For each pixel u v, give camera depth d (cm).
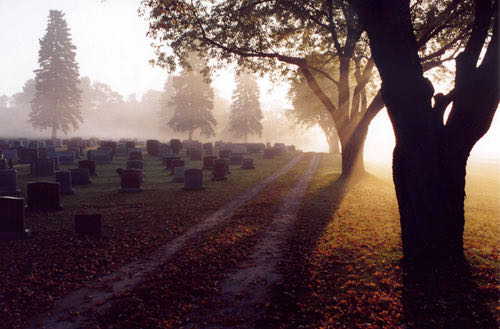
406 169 817
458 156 797
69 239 1159
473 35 792
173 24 1706
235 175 2762
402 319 627
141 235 1207
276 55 1905
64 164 3234
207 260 956
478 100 766
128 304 725
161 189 2142
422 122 783
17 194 1836
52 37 7100
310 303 702
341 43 2306
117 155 4119
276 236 1159
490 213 1541
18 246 1093
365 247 1002
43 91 7100
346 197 1789
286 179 2514
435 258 809
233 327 637
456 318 620
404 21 748
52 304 737
